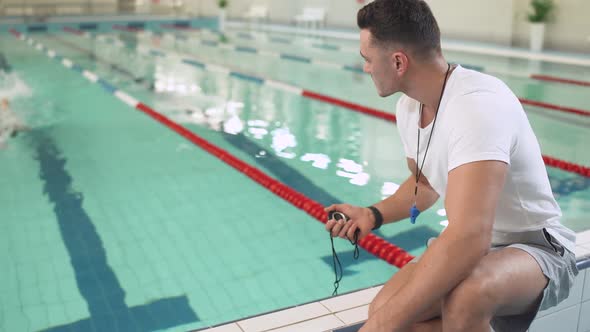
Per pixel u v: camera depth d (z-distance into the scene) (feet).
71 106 15.66
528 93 17.29
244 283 6.43
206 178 10.02
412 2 3.19
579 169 10.01
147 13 43.73
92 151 11.57
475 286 3.06
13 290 6.29
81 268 6.81
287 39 33.47
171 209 8.64
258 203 8.89
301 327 4.37
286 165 10.64
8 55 25.44
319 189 9.43
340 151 11.47
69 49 28.19
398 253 6.96
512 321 3.53
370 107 15.34
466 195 2.96
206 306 5.95
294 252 7.22
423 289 3.00
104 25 40.11
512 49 26.96
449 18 30.94
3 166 10.56
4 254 7.16
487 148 2.98
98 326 5.59
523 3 27.30
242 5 45.57
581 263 4.79
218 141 12.19
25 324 5.63
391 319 3.10
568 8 25.55
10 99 16.43
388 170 10.33
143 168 10.53
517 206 3.41
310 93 17.22
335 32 35.91
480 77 3.24
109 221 8.19
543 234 3.46
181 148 11.82
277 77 20.63
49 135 12.71
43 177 10.01
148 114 14.75
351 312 4.58
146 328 5.55
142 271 6.73
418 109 3.63
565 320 4.92
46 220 8.20
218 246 7.39
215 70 22.40
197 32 38.24
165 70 22.27
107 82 19.43
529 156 3.29
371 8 3.26
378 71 3.35
